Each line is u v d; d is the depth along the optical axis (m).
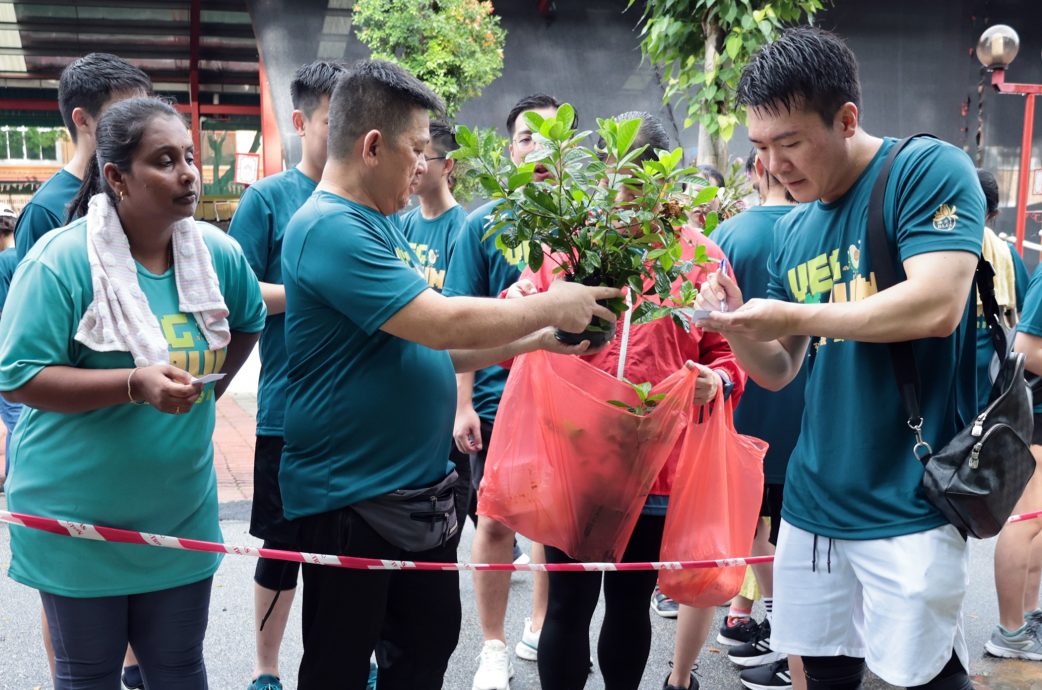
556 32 15.98
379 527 2.51
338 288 2.35
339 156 2.48
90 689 2.35
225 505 6.14
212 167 18.97
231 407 9.67
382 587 2.55
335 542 2.54
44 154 19.25
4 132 18.95
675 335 2.85
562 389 2.65
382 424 2.48
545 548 2.97
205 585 2.49
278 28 15.08
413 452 2.54
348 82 2.45
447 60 12.12
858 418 2.37
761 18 5.47
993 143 16.73
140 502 2.35
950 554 2.29
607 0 16.05
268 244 3.48
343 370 2.47
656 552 2.96
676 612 4.50
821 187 2.40
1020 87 7.94
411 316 2.30
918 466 2.30
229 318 2.63
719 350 2.97
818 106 2.27
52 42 17.64
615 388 2.63
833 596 2.47
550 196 2.32
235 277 2.61
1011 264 4.20
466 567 2.70
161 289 2.40
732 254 3.67
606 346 2.62
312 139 3.49
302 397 2.55
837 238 2.45
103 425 2.29
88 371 2.20
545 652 2.91
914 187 2.25
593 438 2.65
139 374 2.16
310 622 2.68
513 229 2.38
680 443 2.88
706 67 5.75
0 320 2.29
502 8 15.88
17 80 18.62
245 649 4.05
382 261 2.34
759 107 2.31
